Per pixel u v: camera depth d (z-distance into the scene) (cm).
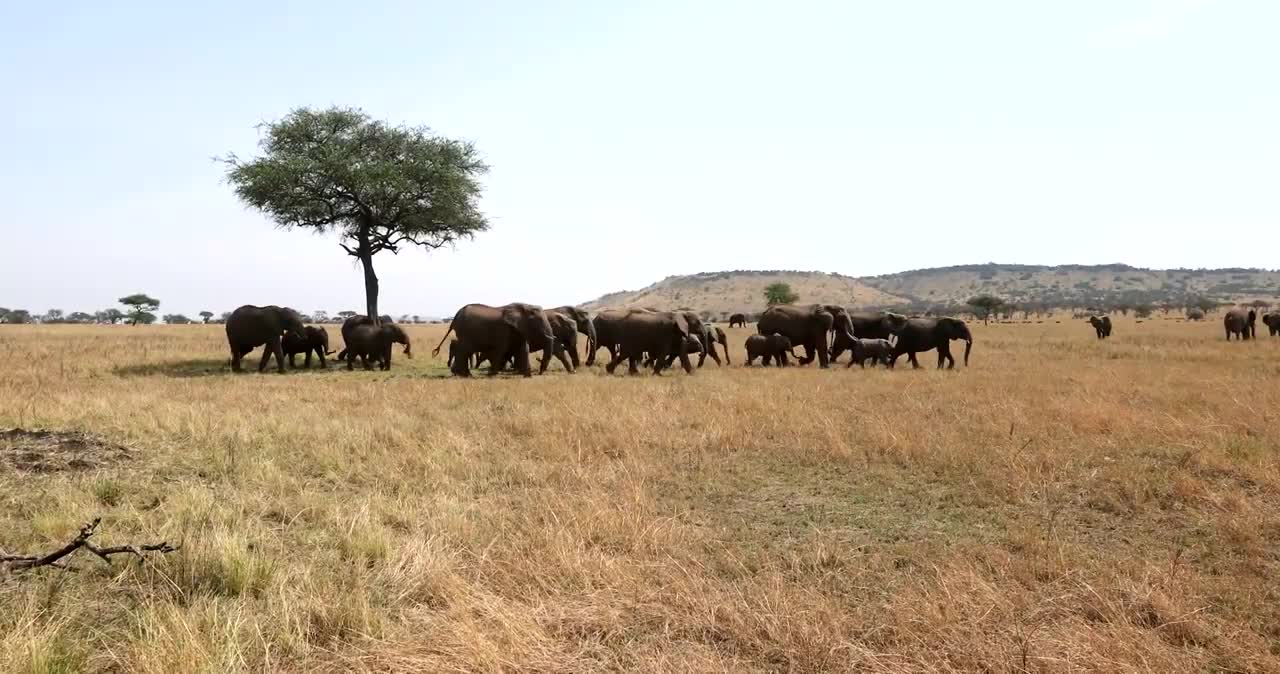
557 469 948
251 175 3088
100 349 3002
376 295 3494
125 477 847
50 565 576
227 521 704
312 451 1009
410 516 729
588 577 570
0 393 1480
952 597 529
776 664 462
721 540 698
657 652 468
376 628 492
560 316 2453
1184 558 649
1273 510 770
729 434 1130
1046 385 1745
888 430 1127
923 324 2653
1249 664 446
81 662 436
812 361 2891
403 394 1630
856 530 734
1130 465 931
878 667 445
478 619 502
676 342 2289
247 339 2320
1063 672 432
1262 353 2856
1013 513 785
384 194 3209
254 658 451
